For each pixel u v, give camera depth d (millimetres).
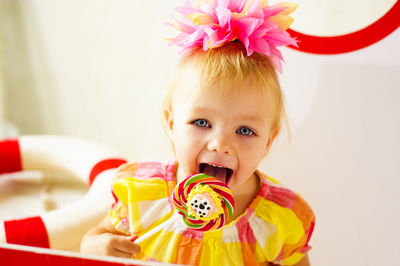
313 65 1000
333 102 999
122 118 1628
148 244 736
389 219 974
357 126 989
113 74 1587
